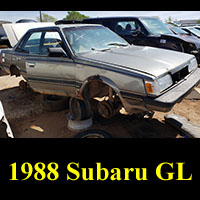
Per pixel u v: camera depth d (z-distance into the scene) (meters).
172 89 2.60
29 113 4.02
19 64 4.20
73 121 3.27
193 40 5.94
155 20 6.45
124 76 2.48
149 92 2.34
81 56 2.94
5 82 6.37
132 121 3.46
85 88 2.99
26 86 5.15
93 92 3.12
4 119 2.75
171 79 2.67
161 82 2.43
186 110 3.81
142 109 2.52
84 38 3.36
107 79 2.63
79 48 3.14
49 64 3.24
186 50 5.62
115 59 2.77
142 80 2.36
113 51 3.21
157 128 3.20
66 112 4.00
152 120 3.47
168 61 2.88
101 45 3.45
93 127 3.32
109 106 2.89
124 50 3.30
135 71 2.44
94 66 2.72
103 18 6.64
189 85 2.74
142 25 5.88
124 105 2.64
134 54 3.04
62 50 3.03
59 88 3.29
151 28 5.98
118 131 3.14
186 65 3.08
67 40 3.12
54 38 3.36
